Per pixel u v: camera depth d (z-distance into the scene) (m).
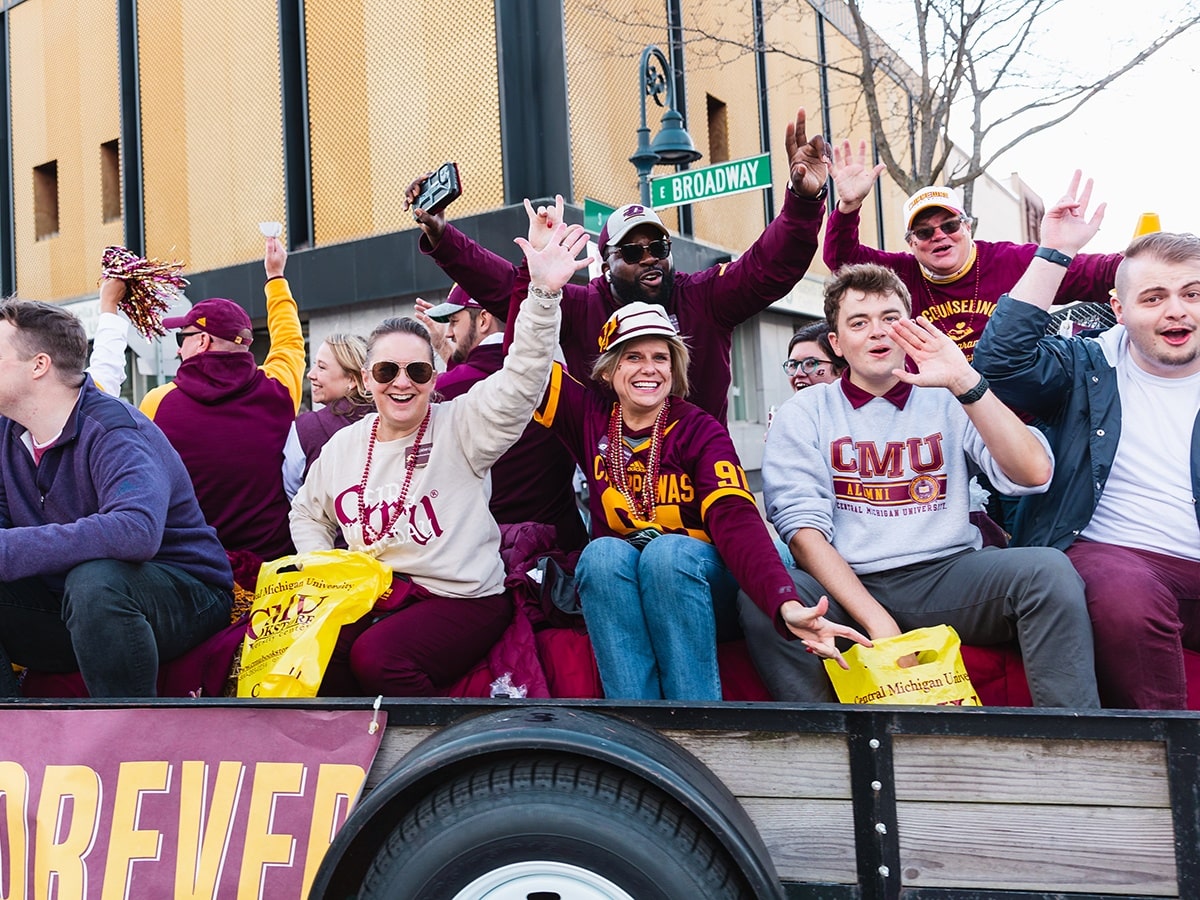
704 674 2.47
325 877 1.99
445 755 1.96
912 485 2.68
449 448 2.77
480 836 1.95
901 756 1.95
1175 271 2.49
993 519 3.49
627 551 2.58
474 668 2.78
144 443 2.68
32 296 14.30
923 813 1.94
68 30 13.59
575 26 10.46
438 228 3.40
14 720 2.32
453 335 4.29
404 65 10.77
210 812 2.19
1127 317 2.57
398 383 2.69
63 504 2.67
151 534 2.54
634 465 2.77
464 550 2.72
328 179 11.37
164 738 2.25
